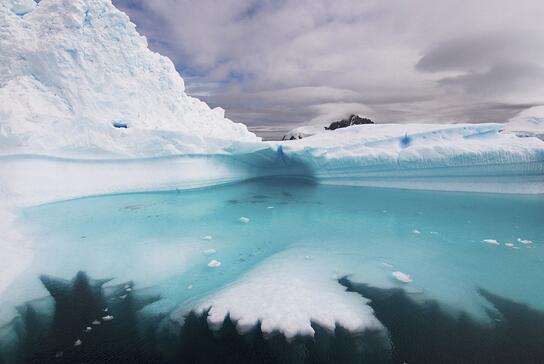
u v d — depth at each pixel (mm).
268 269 7867
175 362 5250
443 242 9820
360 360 5188
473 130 17484
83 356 5359
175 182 16203
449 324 6062
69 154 14016
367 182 18203
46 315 6344
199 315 6242
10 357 5312
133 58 18953
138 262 8539
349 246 9523
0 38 15492
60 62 15555
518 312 6426
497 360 5223
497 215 12406
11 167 12148
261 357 5262
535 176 15539
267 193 16766
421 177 16938
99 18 17984
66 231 10445
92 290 7242
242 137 22906
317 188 18016
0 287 6918
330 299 6527
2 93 13984
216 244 9766
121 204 13773
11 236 9438
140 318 6324
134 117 17469
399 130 18453
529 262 8445
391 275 7754
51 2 17250
